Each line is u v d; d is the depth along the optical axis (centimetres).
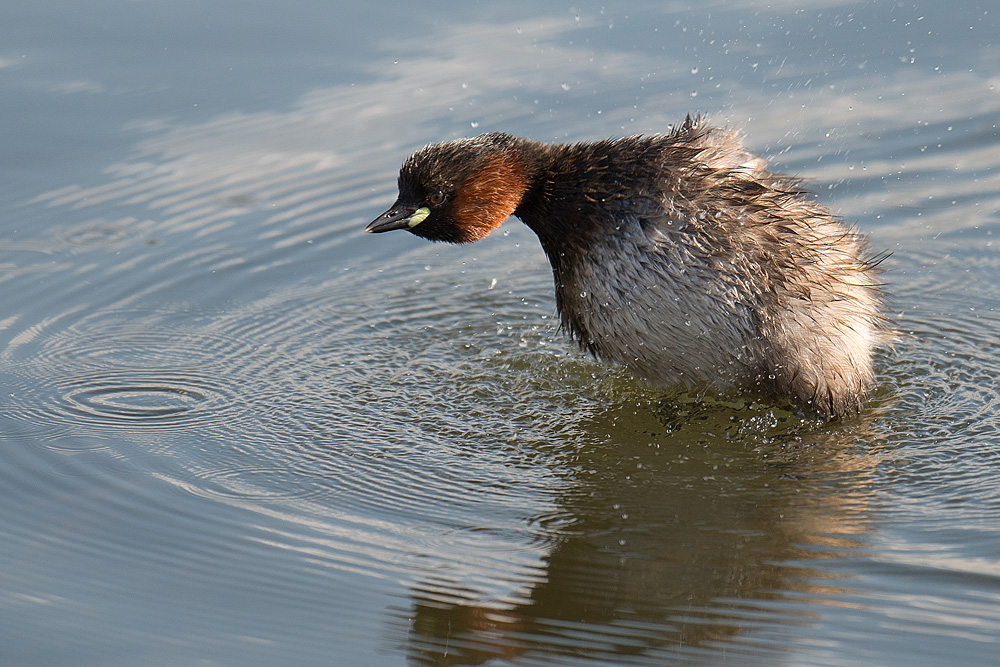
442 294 1348
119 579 843
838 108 1656
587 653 765
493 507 932
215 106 1678
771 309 1034
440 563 858
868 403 1093
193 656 769
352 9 1900
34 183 1527
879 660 741
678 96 1675
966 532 871
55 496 946
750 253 1027
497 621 794
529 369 1173
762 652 756
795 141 1597
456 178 1068
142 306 1303
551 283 1380
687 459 1003
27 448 1020
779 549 863
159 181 1542
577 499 941
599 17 1895
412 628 790
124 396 1116
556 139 1576
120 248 1412
